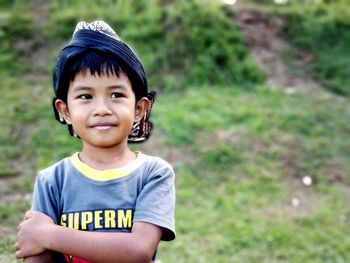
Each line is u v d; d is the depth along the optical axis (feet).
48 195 5.44
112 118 5.32
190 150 20.27
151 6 28.60
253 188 18.48
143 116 6.02
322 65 28.48
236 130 21.75
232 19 29.99
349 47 29.99
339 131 22.61
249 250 14.93
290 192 18.53
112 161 5.50
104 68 5.32
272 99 24.76
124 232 5.25
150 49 26.63
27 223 5.23
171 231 5.41
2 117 20.43
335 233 16.20
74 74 5.40
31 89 23.09
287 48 29.43
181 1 28.81
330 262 14.74
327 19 31.35
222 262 14.05
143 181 5.49
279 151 20.72
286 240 15.52
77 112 5.37
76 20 27.73
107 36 5.45
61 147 19.10
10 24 27.20
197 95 24.18
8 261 8.89
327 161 20.56
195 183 18.38
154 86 24.93
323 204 18.07
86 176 5.40
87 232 5.06
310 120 23.06
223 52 26.73
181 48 26.53
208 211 16.79
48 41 26.84
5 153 18.33
